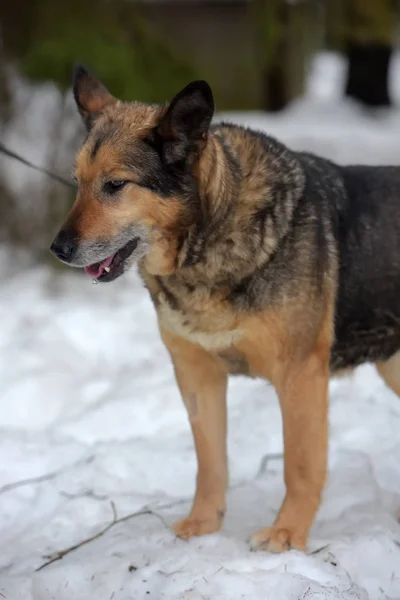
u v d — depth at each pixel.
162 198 4.46
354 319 4.99
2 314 9.35
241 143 4.78
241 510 5.34
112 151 4.41
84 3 11.50
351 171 5.12
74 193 11.46
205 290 4.58
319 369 4.75
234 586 4.15
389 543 4.69
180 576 4.26
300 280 4.58
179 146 4.41
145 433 6.63
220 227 4.53
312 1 12.88
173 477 5.85
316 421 4.74
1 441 6.34
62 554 4.77
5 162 11.82
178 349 4.92
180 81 11.68
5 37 11.82
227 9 21.55
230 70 20.77
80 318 9.20
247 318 4.59
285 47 13.23
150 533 4.89
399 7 13.66
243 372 4.98
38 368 7.74
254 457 6.08
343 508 5.27
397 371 5.68
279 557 4.46
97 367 8.02
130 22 11.85
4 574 4.58
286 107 19.69
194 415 5.07
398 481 5.68
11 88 11.91
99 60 10.69
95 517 5.25
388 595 4.37
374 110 20.22
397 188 5.10
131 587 4.26
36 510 5.39
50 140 11.72
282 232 4.57
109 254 4.48
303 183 4.73
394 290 5.01
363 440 6.24
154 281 4.82
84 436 6.61
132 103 4.79
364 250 4.92
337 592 4.13
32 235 11.56
